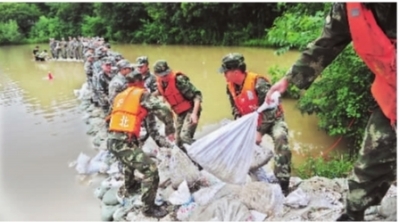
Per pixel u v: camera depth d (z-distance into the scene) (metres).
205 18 24.33
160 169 4.70
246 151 3.43
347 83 6.23
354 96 6.21
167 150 5.17
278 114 4.05
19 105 9.90
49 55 20.20
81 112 8.77
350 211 3.05
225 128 3.45
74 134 7.31
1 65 17.56
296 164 6.17
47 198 4.90
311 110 7.27
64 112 8.92
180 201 4.05
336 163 5.76
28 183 5.34
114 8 27.59
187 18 24.73
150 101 4.02
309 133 7.61
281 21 7.83
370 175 2.86
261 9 22.28
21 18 30.23
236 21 23.59
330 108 6.76
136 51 22.70
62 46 18.70
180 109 5.04
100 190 4.87
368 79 6.00
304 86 3.07
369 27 2.52
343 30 2.83
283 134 3.98
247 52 19.94
